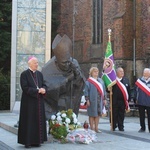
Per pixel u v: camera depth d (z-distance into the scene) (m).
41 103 9.10
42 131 9.06
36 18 20.25
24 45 20.12
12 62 19.97
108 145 9.48
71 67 11.23
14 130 11.80
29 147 9.01
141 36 30.95
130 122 16.27
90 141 9.84
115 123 12.79
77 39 36.25
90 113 11.86
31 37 20.19
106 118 17.81
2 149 8.80
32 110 8.97
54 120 10.11
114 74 12.73
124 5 30.94
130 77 30.91
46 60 20.19
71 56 11.27
